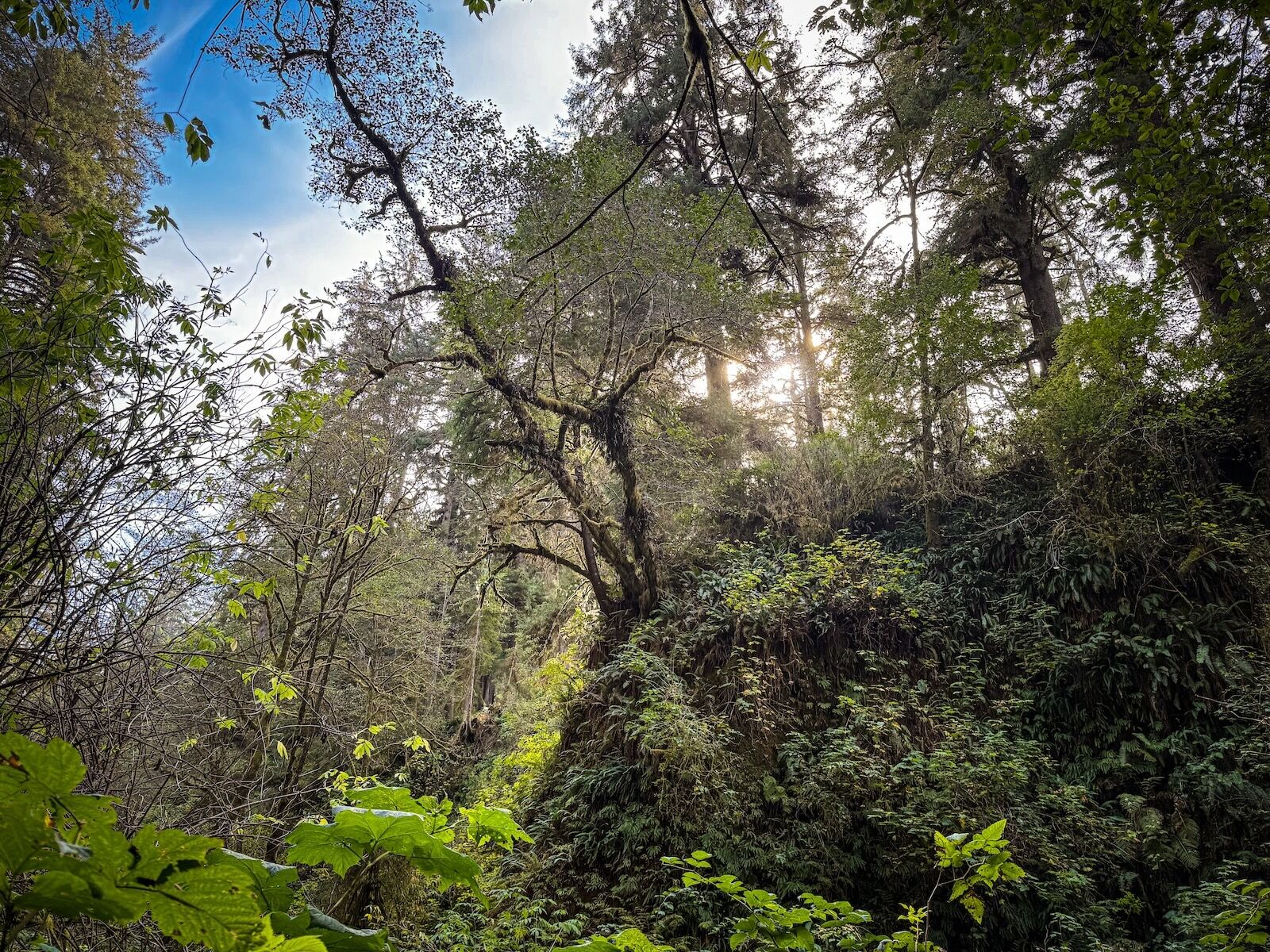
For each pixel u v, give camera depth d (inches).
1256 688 251.8
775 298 374.6
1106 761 272.2
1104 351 318.7
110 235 124.8
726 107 471.8
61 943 83.1
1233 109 149.9
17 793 22.1
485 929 240.5
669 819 276.2
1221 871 215.9
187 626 167.9
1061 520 327.3
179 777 163.8
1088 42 224.8
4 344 117.3
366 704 319.0
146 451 128.4
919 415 382.9
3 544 110.5
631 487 384.8
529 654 569.0
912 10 147.9
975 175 478.9
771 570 383.9
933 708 304.5
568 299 347.6
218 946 24.0
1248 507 290.2
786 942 74.3
